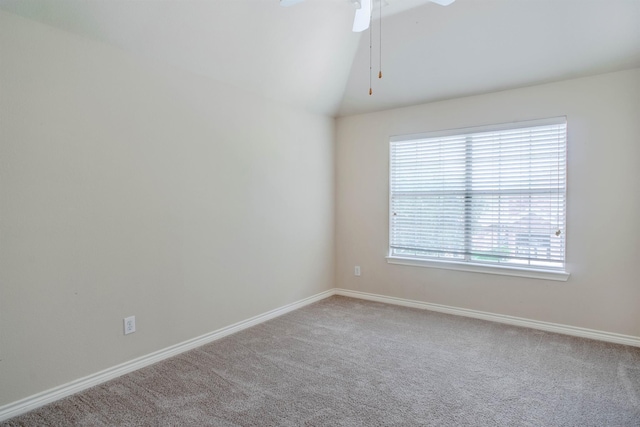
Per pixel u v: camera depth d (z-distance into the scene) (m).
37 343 2.06
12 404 1.98
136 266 2.52
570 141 3.10
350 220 4.41
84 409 2.04
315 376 2.42
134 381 2.36
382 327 3.35
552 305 3.23
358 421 1.92
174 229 2.75
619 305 2.96
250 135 3.36
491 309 3.52
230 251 3.20
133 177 2.49
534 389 2.24
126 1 2.18
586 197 3.06
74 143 2.19
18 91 1.97
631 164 2.88
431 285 3.86
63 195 2.15
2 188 1.92
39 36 2.04
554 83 3.16
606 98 2.96
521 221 3.39
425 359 2.67
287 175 3.79
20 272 1.99
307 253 4.09
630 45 2.70
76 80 2.19
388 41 3.25
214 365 2.59
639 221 2.86
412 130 3.94
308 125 4.05
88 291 2.28
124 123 2.43
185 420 1.93
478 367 2.54
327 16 2.96
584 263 3.08
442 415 1.98
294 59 3.23
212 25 2.58
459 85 3.46
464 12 2.81
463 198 3.68
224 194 3.13
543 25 2.74
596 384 2.30
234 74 3.07
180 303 2.81
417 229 3.97
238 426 1.88
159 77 2.62
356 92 3.94
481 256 3.61
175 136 2.74
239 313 3.29
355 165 4.34
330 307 3.98
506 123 3.40
